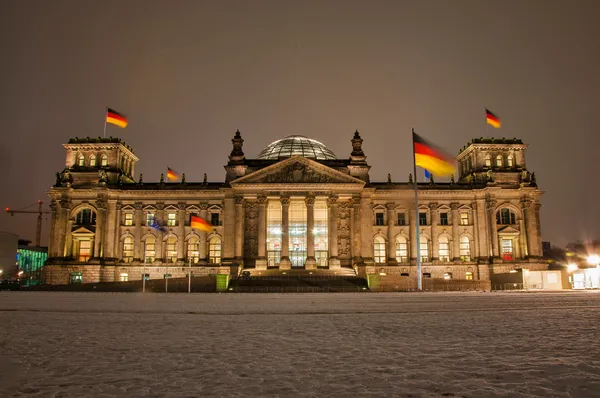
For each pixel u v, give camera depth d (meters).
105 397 10.14
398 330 21.55
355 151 122.94
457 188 124.12
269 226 121.50
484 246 122.38
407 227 123.75
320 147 142.12
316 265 115.25
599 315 28.98
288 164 117.88
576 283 98.38
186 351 15.91
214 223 123.94
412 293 78.56
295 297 63.19
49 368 13.04
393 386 11.01
